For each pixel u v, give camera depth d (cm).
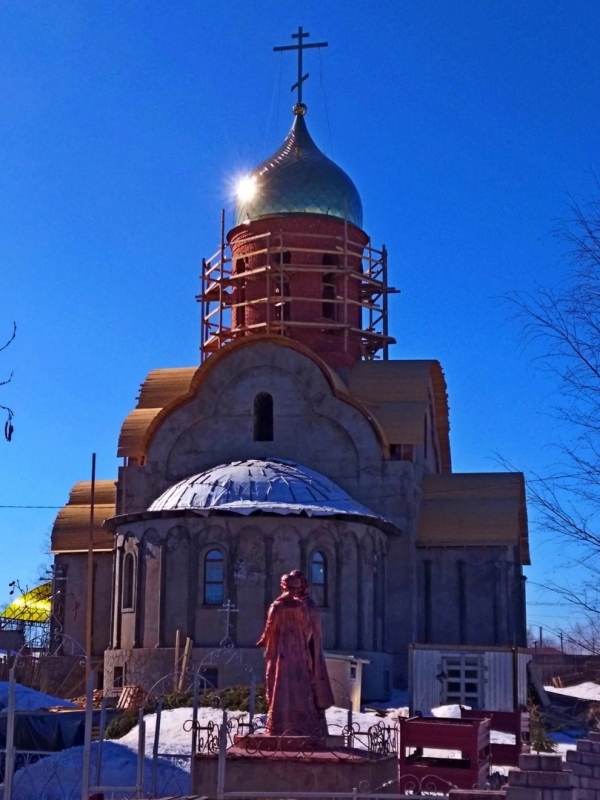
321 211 5006
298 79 5328
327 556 3900
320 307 4891
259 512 3800
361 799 1736
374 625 4041
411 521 4275
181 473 4378
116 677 3934
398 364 4747
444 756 2497
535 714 3359
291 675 2022
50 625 4744
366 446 4316
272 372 4403
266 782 1877
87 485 5006
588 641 2419
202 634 3800
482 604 4338
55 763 2181
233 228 5072
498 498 4484
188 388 4591
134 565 3994
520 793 1433
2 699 2686
